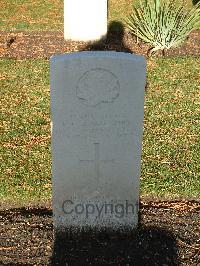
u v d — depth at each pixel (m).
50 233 2.69
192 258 2.55
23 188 2.97
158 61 4.65
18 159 3.23
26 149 3.33
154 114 3.76
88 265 2.51
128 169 2.52
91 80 2.34
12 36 5.41
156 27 4.92
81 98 2.37
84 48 5.08
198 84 4.23
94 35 5.18
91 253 2.57
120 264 2.51
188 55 4.89
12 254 2.57
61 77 2.33
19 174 3.09
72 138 2.45
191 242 2.64
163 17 4.89
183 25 4.93
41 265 2.51
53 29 5.67
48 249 2.60
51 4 6.62
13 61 4.59
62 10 6.38
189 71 4.46
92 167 2.51
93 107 2.39
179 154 3.30
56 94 2.36
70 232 2.66
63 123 2.41
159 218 2.80
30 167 3.16
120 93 2.37
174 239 2.66
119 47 5.09
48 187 2.99
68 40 5.24
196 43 5.27
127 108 2.40
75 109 2.39
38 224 2.76
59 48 5.09
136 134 2.45
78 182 2.54
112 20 5.91
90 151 2.48
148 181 3.04
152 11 4.93
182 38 5.00
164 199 2.97
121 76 2.34
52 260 2.54
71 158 2.49
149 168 3.15
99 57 2.30
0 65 4.49
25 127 3.57
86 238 2.66
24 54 4.91
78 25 5.14
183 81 4.28
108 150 2.48
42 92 4.05
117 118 2.42
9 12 6.24
